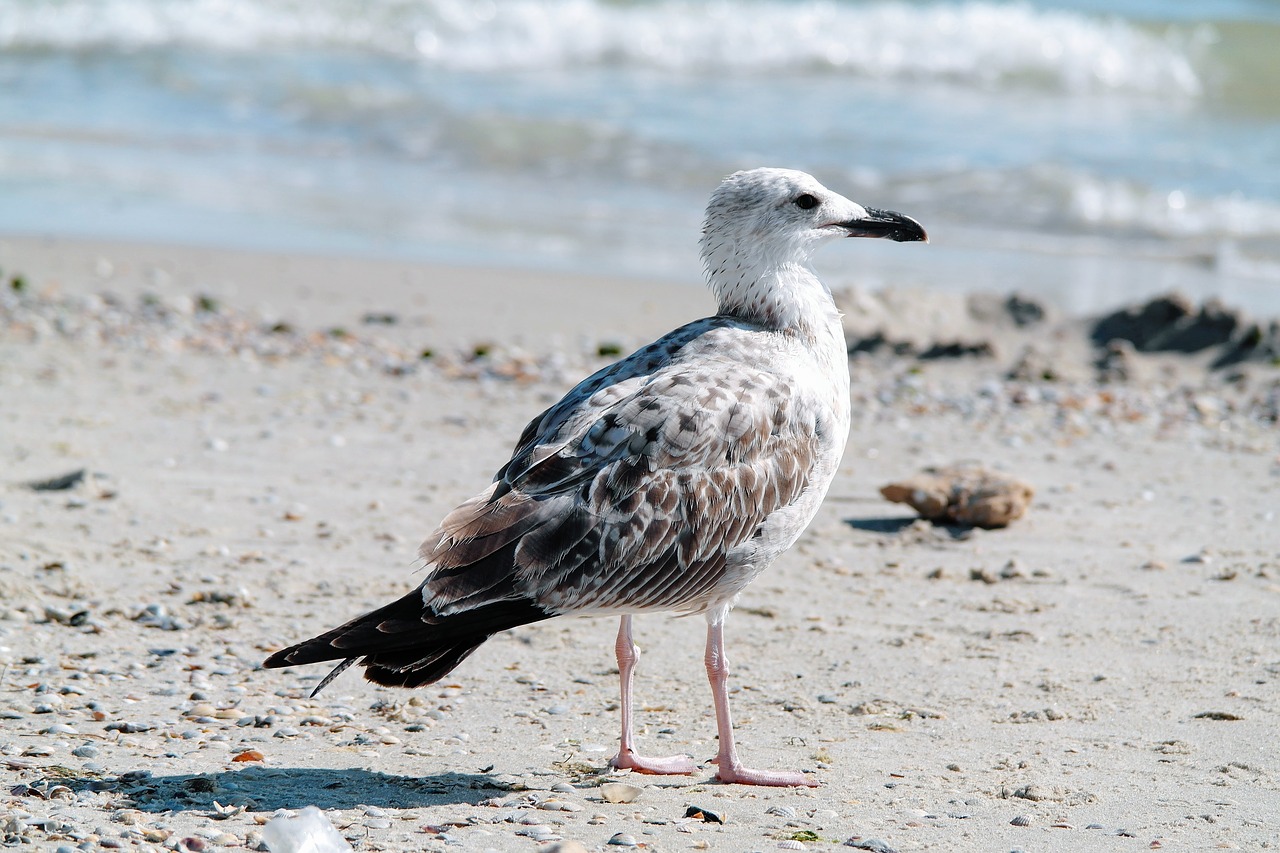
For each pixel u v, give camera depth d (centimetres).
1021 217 2661
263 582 1110
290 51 3731
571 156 3027
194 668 942
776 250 874
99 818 695
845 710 902
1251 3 4566
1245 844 688
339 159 3034
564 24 3825
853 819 724
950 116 3288
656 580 755
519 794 758
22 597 1042
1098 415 1698
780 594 1128
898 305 2069
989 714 890
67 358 1770
